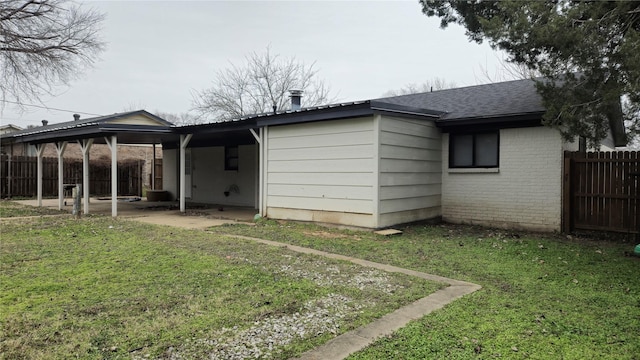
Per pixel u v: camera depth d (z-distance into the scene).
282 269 5.39
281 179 10.22
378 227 8.44
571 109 6.59
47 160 19.56
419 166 9.68
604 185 8.11
